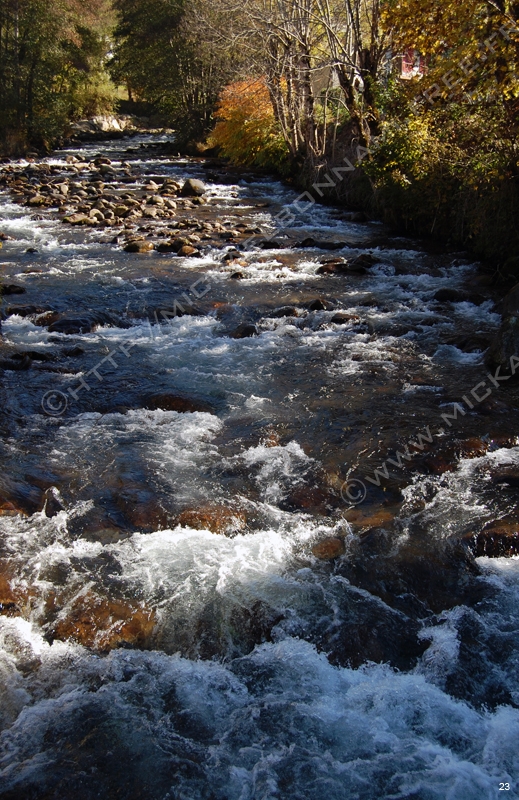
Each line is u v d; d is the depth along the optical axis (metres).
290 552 4.91
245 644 4.22
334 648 4.15
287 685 3.93
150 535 5.06
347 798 3.31
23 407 7.04
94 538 5.02
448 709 3.77
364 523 5.21
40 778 3.38
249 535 5.07
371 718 3.72
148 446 6.28
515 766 3.45
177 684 3.93
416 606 4.47
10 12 33.03
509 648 4.13
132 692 3.87
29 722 3.68
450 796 3.30
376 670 4.02
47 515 5.25
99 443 6.32
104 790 3.34
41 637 4.19
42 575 4.62
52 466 5.92
